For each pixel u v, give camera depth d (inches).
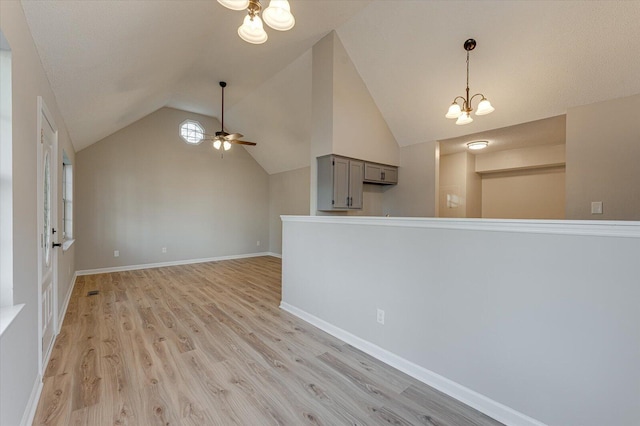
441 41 126.4
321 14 130.2
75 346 99.3
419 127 172.7
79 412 67.0
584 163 122.8
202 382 79.3
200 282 190.9
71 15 70.9
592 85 115.2
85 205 209.8
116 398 72.2
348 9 128.0
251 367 87.1
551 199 204.8
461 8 114.1
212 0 103.5
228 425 63.9
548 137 171.5
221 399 72.3
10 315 51.9
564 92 122.0
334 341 105.3
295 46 153.6
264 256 301.4
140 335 108.4
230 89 206.4
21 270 61.7
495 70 126.3
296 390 76.4
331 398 73.4
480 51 122.8
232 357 92.9
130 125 229.3
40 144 80.7
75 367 86.1
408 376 83.4
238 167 291.1
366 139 165.2
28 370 65.2
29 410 63.9
